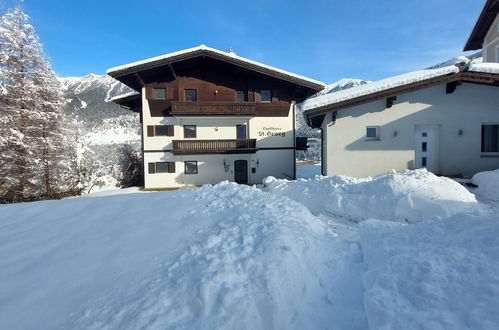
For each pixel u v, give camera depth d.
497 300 2.14
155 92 18.28
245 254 3.22
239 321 2.26
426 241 3.55
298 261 3.19
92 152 21.67
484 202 7.26
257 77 18.59
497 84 10.01
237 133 19.17
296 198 8.38
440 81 10.23
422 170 7.84
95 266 3.23
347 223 6.50
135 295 2.61
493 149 10.80
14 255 3.58
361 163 11.16
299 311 2.62
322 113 11.27
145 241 3.93
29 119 16.14
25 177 16.00
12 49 16.16
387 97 10.66
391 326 2.14
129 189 18.31
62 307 2.49
